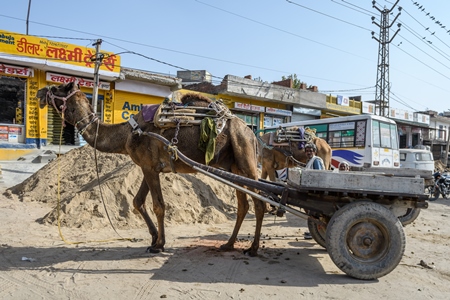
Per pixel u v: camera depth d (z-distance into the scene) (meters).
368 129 16.44
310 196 5.30
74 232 7.28
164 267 5.41
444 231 8.84
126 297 4.37
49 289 4.57
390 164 17.31
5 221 7.94
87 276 5.00
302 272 5.34
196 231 7.78
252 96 26.27
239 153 6.11
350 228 5.09
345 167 7.61
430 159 24.41
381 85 31.05
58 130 18.55
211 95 24.91
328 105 31.39
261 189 5.57
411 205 5.18
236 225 6.42
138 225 7.90
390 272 5.32
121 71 19.69
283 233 8.06
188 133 6.01
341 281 5.00
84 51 18.20
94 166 11.11
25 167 15.12
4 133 16.75
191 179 9.80
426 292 4.73
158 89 21.59
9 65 16.50
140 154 6.11
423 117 39.31
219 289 4.64
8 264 5.41
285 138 10.38
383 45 31.22
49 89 6.48
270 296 4.47
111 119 20.17
